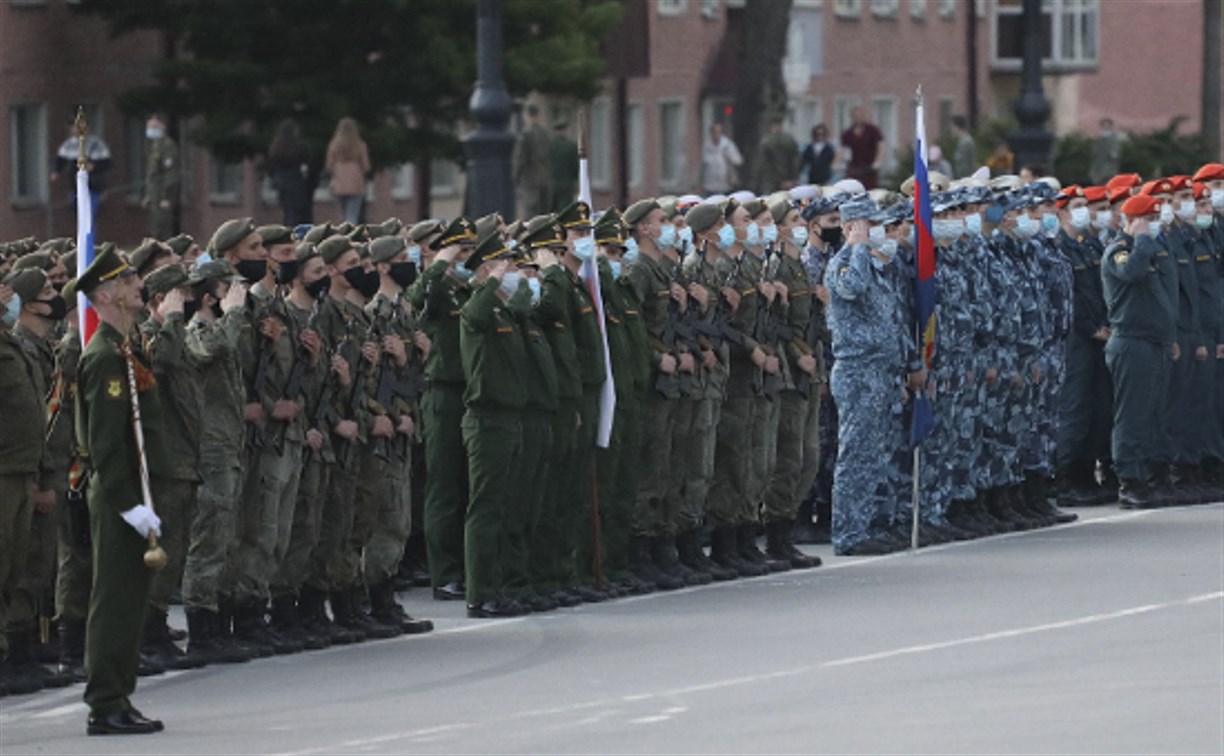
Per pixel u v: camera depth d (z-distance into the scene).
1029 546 41.16
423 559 39.34
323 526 33.41
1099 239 47.41
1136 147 102.88
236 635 32.66
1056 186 47.00
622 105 108.56
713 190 94.12
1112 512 46.25
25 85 88.25
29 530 30.75
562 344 35.97
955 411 42.41
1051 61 136.38
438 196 108.12
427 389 34.78
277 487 32.44
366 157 77.88
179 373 30.70
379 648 32.94
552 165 78.50
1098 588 35.69
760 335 39.03
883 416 40.97
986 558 39.69
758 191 87.94
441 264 36.59
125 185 93.00
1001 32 137.00
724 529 38.91
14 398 30.48
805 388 39.66
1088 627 32.22
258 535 32.41
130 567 27.36
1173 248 47.09
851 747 25.19
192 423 30.83
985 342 42.84
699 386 37.78
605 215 37.66
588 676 29.97
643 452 37.59
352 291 34.25
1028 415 43.94
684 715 27.23
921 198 41.06
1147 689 27.83
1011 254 43.84
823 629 32.91
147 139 94.44
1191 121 134.25
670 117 117.62
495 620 35.00
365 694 29.39
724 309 38.56
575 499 36.59
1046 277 44.41
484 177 57.62
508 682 29.80
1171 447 47.12
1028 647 30.86
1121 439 46.34
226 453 31.81
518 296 35.38
